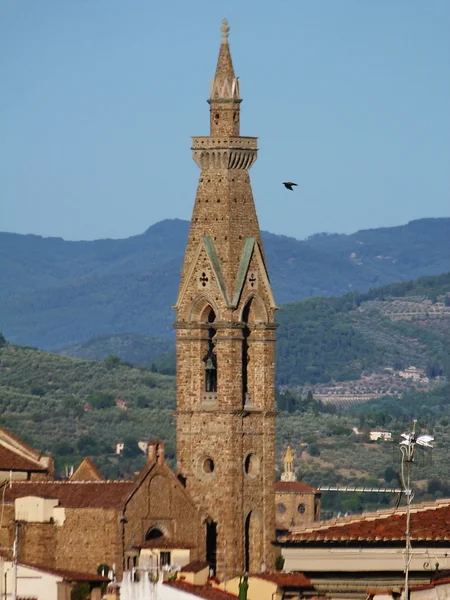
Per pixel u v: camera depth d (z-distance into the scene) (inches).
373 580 6697.8
